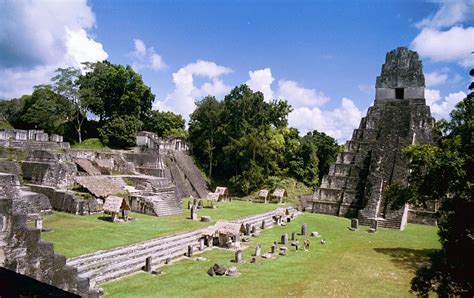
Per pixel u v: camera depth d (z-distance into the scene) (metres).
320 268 22.19
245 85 61.47
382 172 40.84
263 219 37.56
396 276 20.88
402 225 36.09
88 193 32.44
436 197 22.55
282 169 59.97
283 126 62.22
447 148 21.17
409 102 45.66
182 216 34.78
